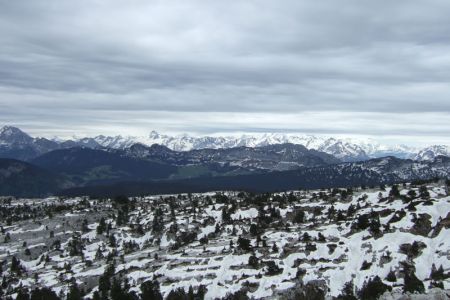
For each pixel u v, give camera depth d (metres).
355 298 147.12
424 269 164.62
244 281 188.25
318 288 164.38
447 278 152.50
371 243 193.25
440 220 194.25
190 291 178.12
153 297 178.50
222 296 180.50
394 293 139.25
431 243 179.62
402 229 197.00
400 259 173.62
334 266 184.38
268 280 183.38
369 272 173.75
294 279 179.88
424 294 123.94
